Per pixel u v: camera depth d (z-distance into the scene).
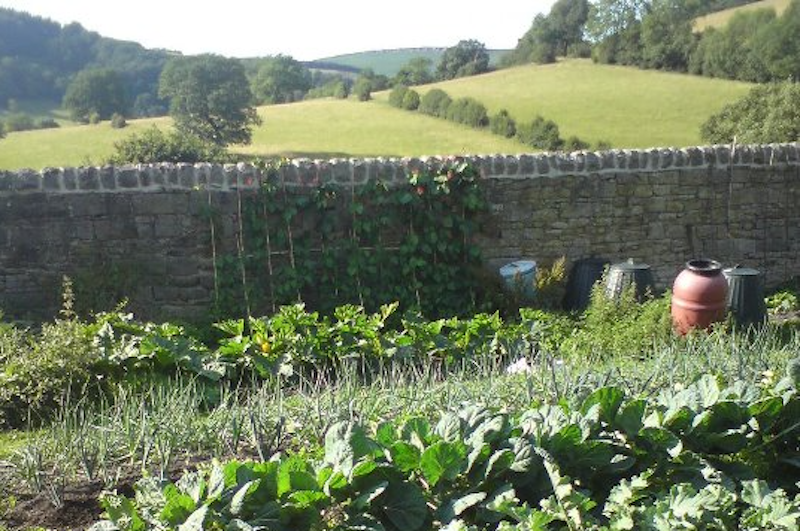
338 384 5.68
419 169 10.32
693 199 11.59
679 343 7.47
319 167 10.02
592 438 4.09
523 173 10.75
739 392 4.62
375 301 10.26
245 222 9.83
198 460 4.54
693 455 4.11
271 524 3.30
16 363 6.35
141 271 9.62
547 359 6.44
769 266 12.12
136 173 9.52
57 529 3.84
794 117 19.47
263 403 5.12
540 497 3.81
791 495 4.34
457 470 3.71
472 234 10.63
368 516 3.47
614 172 11.15
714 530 3.47
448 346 7.60
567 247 11.09
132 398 5.20
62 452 4.53
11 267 9.40
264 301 9.93
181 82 39.12
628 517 3.40
